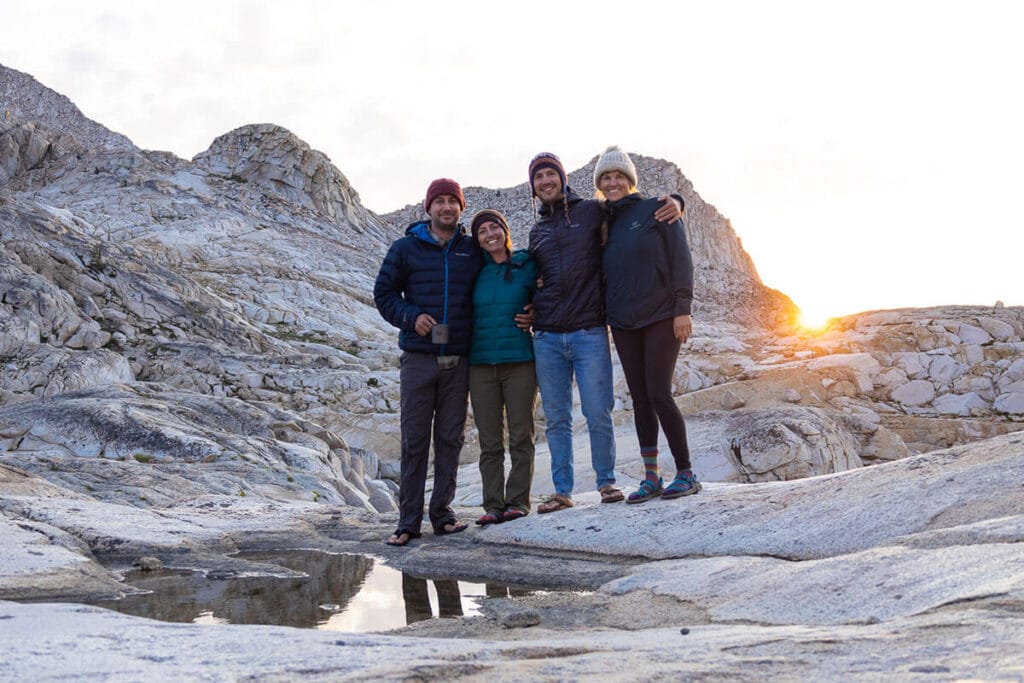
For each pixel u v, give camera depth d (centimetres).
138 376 2173
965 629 201
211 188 4538
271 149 4869
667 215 491
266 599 375
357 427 1931
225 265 3550
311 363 2361
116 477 793
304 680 194
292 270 3647
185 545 509
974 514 339
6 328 2056
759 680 179
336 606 361
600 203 529
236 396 2145
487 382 550
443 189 532
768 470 1163
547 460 1295
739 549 391
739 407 1540
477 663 200
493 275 544
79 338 2172
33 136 4675
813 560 351
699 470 1164
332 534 566
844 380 1585
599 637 258
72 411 1138
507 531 504
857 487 415
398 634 303
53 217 2681
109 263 2553
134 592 389
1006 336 1658
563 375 539
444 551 485
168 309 2517
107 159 4569
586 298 525
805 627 244
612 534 455
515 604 345
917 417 1487
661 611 310
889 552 300
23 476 668
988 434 1464
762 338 1927
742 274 6419
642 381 508
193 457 1034
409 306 528
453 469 546
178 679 195
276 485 944
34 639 241
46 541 455
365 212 5206
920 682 165
